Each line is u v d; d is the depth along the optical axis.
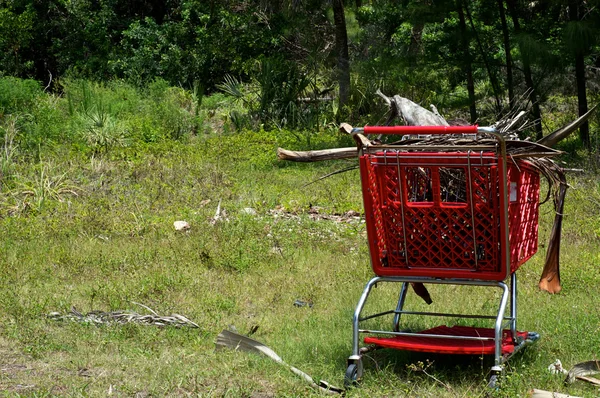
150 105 23.02
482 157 5.00
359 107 23.50
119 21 32.31
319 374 5.39
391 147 5.16
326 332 6.32
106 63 30.30
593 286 7.78
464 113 20.55
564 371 5.29
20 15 29.69
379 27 24.89
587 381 5.04
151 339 6.09
